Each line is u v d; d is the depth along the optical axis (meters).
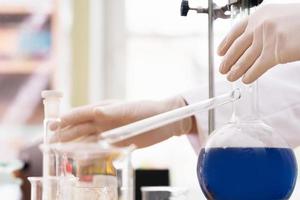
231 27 0.82
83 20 2.50
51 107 0.77
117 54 2.61
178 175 2.26
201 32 2.51
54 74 2.46
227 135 0.74
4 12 2.45
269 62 0.77
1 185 1.53
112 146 0.69
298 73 1.20
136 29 2.60
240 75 0.77
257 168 0.71
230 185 0.71
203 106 0.78
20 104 2.44
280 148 0.73
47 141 0.77
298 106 1.15
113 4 2.62
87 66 2.49
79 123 0.95
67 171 0.71
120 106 1.00
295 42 0.76
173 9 2.56
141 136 1.09
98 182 0.70
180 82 2.54
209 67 0.85
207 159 0.73
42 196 0.73
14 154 2.38
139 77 2.58
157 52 2.58
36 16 2.46
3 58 2.44
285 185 0.72
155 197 0.99
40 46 2.46
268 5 0.81
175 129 1.13
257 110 0.77
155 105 1.05
